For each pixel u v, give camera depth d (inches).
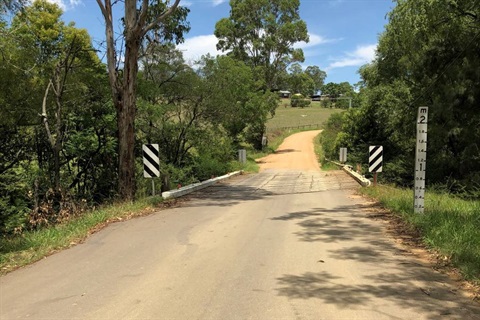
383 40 1011.3
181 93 951.0
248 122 1993.1
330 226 347.6
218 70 1080.8
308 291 191.0
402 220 355.3
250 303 178.1
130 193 532.7
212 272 223.6
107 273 226.7
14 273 233.8
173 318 164.6
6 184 576.4
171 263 243.0
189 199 566.9
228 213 432.1
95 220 376.8
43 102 553.3
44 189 593.6
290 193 645.3
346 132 1587.1
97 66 694.5
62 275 225.9
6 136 615.2
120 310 174.1
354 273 217.0
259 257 252.1
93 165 738.2
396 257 246.5
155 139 927.0
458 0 634.8
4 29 518.3
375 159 649.0
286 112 4906.5
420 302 175.0
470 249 234.7
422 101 797.2
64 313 172.6
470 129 724.0
